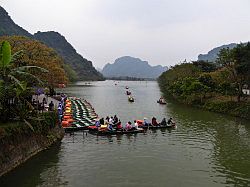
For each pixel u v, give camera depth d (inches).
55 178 1034.1
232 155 1379.2
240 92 2864.2
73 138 1612.9
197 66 5098.4
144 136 1723.7
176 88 4040.4
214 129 1984.5
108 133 1712.6
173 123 2030.0
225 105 2822.3
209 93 3508.9
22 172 1070.4
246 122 2281.0
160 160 1283.2
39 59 2320.4
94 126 1780.3
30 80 1529.3
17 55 1306.6
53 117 1517.0
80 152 1362.0
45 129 1395.2
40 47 2438.5
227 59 2876.5
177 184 1020.5
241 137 1753.2
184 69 4820.4
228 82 2994.6
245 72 2687.0
